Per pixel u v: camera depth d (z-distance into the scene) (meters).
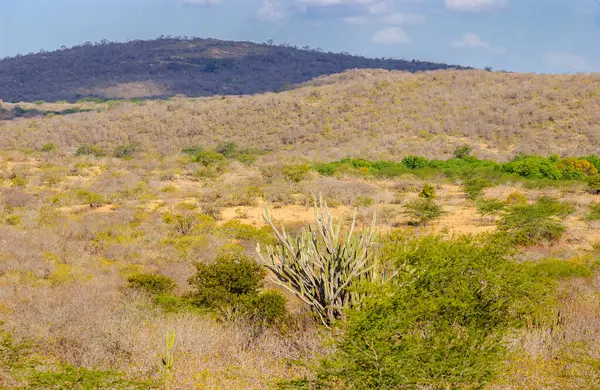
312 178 34.03
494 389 6.09
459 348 5.70
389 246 7.87
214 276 11.56
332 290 8.02
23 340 8.30
